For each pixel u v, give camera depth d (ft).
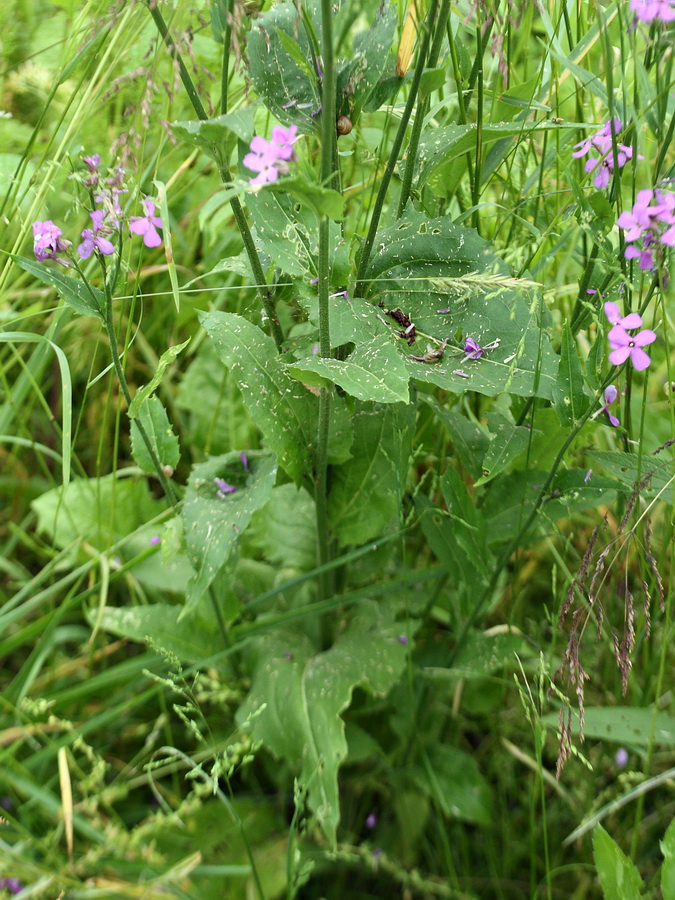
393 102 1.18
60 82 1.35
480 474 1.34
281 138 0.90
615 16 1.27
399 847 1.57
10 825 1.43
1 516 1.94
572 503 1.30
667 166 1.43
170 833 1.51
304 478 1.30
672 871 1.13
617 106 1.21
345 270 1.11
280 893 1.50
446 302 1.17
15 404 1.69
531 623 1.63
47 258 1.09
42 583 1.82
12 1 1.68
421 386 1.36
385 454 1.31
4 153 1.72
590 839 1.51
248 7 1.22
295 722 1.36
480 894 1.54
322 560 1.42
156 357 1.89
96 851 1.32
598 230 1.12
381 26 1.07
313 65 1.05
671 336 1.65
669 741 1.28
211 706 1.66
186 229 1.93
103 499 1.72
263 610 1.55
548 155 1.39
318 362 1.05
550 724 1.29
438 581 1.54
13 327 1.78
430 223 1.18
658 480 1.21
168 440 1.31
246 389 1.22
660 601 1.32
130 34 1.46
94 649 1.71
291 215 1.12
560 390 1.11
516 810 1.60
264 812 1.57
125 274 1.16
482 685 1.59
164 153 1.74
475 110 1.48
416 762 1.58
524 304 1.16
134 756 1.63
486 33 1.13
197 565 1.25
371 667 1.38
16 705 1.52
